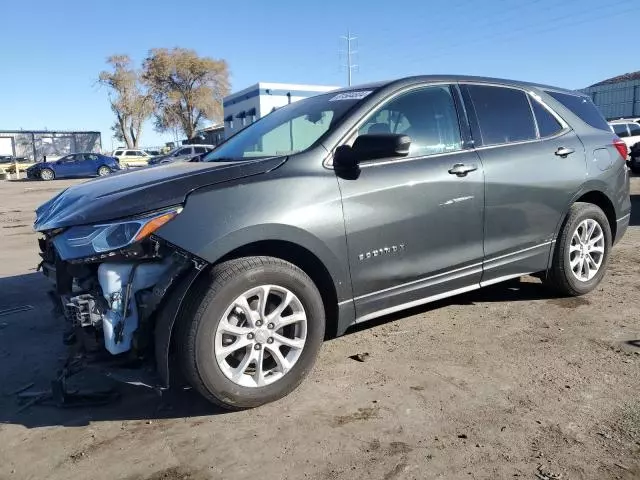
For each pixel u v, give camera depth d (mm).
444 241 3949
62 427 3143
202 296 3002
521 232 4434
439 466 2662
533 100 4773
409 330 4371
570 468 2611
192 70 63250
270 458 2777
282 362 3287
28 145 50594
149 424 3143
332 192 3434
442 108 4156
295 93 43000
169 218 3010
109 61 62500
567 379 3480
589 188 4855
